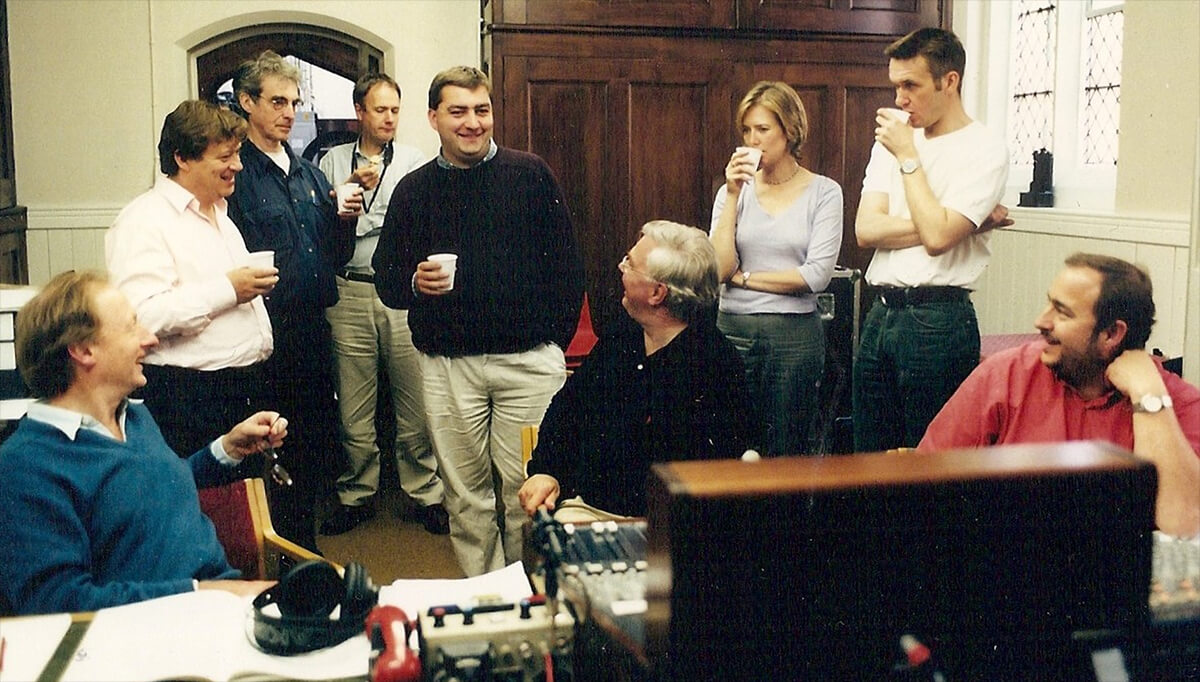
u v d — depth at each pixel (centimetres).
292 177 374
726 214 322
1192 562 127
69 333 172
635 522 142
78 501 170
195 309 273
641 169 464
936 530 89
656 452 211
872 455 95
